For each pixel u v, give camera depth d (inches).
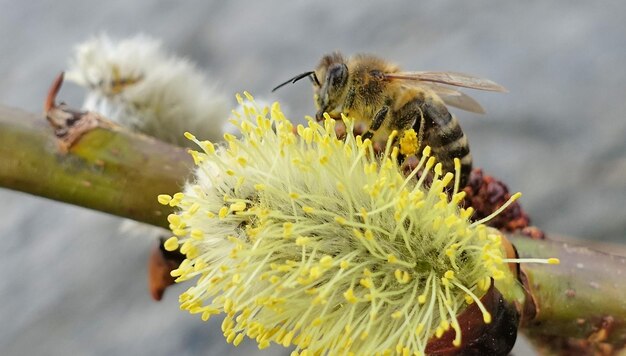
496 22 8.6
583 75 8.2
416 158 5.2
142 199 5.3
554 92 8.1
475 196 5.3
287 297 4.8
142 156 5.3
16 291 8.9
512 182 7.9
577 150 7.9
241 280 4.8
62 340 8.4
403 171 5.0
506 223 5.3
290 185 4.9
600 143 7.9
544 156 8.0
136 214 5.3
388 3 9.0
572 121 8.0
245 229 4.9
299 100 8.6
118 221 8.4
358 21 9.0
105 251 8.8
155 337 8.2
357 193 4.9
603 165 7.8
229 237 4.8
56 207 9.3
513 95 8.2
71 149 5.3
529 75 8.2
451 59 8.4
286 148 4.9
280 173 4.9
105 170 5.3
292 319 4.8
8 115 5.3
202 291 4.8
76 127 5.3
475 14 8.7
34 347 8.5
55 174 5.3
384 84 5.4
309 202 4.9
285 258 4.9
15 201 9.5
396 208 4.8
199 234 4.8
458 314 4.8
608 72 8.1
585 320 5.1
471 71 8.4
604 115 8.0
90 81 5.8
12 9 10.9
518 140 8.0
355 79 5.4
